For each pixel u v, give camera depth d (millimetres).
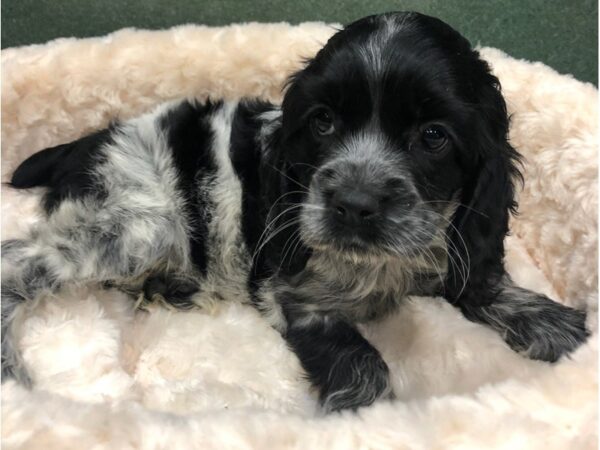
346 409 208
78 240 251
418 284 256
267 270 255
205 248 270
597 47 361
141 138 272
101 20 369
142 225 259
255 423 174
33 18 370
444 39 211
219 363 245
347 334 241
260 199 254
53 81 308
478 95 210
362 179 198
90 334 235
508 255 292
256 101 286
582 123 283
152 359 249
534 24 362
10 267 245
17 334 235
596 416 175
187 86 322
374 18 219
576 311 252
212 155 269
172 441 170
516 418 172
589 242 267
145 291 273
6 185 282
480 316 253
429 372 228
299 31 329
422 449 167
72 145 278
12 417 174
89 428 172
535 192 295
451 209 225
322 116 214
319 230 201
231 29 329
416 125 204
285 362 244
